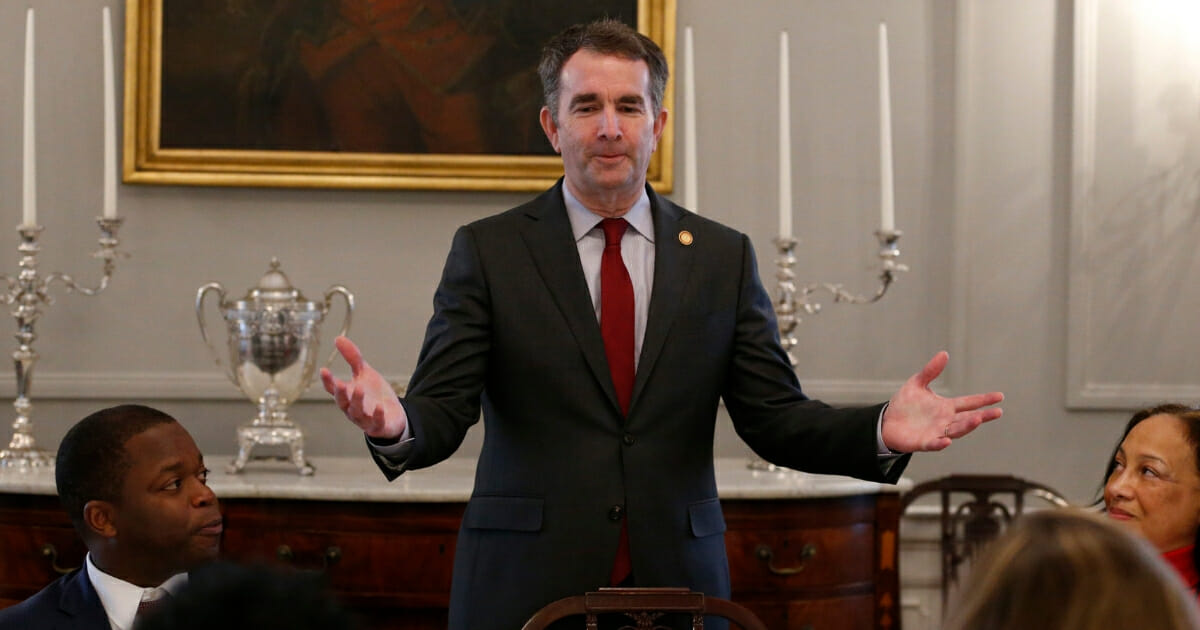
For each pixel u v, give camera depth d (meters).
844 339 4.76
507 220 2.54
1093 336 4.78
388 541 3.61
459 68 4.63
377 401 2.14
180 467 2.14
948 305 4.77
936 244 4.77
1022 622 0.92
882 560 3.83
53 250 4.57
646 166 2.50
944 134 4.76
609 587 2.38
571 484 2.39
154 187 4.60
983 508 4.31
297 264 4.64
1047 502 4.75
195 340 4.61
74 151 4.59
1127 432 2.35
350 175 4.60
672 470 2.43
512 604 2.39
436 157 4.62
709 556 2.47
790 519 3.71
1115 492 2.28
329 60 4.60
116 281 4.59
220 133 4.57
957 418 2.22
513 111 4.64
